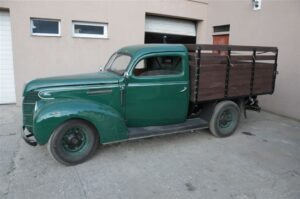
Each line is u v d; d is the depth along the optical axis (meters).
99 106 3.99
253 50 5.14
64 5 6.95
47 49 7.00
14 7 6.50
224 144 4.89
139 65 4.36
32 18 6.74
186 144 4.84
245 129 5.82
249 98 5.57
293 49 6.61
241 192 3.31
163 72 4.62
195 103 4.72
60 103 3.77
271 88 5.66
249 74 5.20
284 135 5.46
